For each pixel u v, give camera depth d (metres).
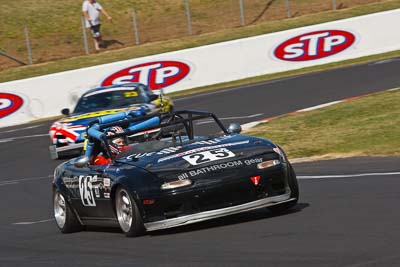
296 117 66.94
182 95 103.75
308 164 48.34
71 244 32.59
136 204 30.00
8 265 29.27
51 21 149.75
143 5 156.50
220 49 109.00
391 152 47.22
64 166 37.62
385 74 89.44
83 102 71.31
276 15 145.75
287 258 23.41
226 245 26.73
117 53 130.00
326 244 24.66
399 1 141.75
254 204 29.95
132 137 34.75
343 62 110.88
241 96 91.00
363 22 112.12
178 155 31.22
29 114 103.88
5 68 130.75
